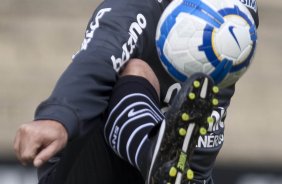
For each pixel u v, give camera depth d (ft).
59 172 34.22
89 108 29.76
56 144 28.09
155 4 32.76
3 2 133.59
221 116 36.11
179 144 27.35
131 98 30.48
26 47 118.73
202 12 30.19
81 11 132.16
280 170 64.75
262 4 138.00
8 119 98.07
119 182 33.30
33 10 131.44
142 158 28.66
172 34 30.32
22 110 100.68
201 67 30.19
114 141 30.50
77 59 30.66
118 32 31.53
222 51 30.09
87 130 30.04
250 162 83.82
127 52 31.35
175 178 27.25
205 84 26.81
